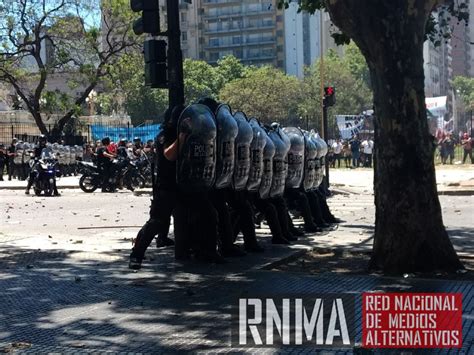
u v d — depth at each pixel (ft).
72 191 85.46
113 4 125.08
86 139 141.18
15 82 126.00
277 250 33.99
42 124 128.47
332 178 103.35
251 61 408.67
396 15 26.68
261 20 405.59
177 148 28.96
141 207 62.49
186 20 415.44
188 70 298.15
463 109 313.53
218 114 30.68
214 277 27.58
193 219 31.24
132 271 29.14
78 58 126.52
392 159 27.50
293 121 238.48
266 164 35.01
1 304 23.58
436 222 27.71
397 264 27.58
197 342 18.83
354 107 241.55
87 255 33.63
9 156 108.06
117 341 19.03
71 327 20.54
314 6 39.24
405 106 27.09
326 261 31.63
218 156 30.45
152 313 22.06
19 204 65.77
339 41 35.70
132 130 136.36
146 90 245.04
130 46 127.34
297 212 45.73
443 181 87.76
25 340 19.25
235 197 33.27
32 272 29.22
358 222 47.75
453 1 35.76
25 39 121.80
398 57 26.86
